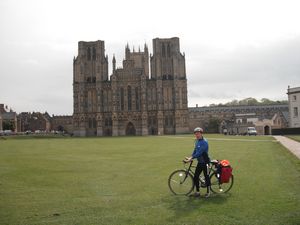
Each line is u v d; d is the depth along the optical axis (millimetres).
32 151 44594
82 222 11922
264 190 16234
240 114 175625
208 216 12312
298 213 12383
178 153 38562
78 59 157750
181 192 15938
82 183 19344
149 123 157625
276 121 145125
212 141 65500
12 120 185750
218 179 15922
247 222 11539
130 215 12633
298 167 23188
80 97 156250
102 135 156375
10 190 17484
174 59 156125
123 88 158000
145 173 22844
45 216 12758
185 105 155250
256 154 34562
